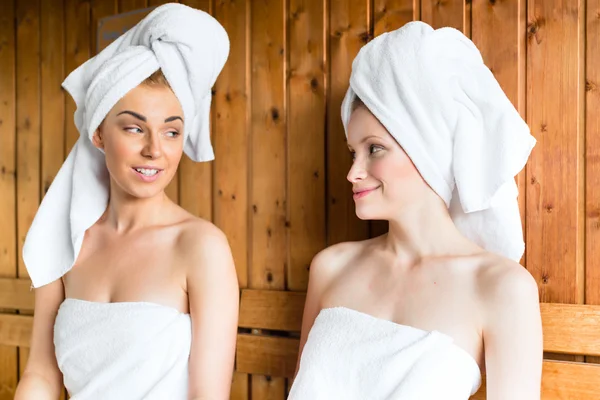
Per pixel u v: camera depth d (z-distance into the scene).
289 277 1.51
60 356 1.28
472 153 1.09
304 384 1.08
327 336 1.10
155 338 1.19
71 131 1.78
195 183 1.63
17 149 1.85
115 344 1.20
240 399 1.55
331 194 1.45
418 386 0.98
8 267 1.85
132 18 1.68
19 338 1.80
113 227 1.33
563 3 1.24
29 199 1.84
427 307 1.06
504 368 1.00
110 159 1.24
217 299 1.22
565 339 1.21
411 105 1.08
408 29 1.11
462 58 1.12
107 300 1.26
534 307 1.01
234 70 1.57
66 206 1.37
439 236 1.12
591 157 1.21
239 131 1.57
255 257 1.55
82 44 1.76
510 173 1.07
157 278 1.24
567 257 1.24
